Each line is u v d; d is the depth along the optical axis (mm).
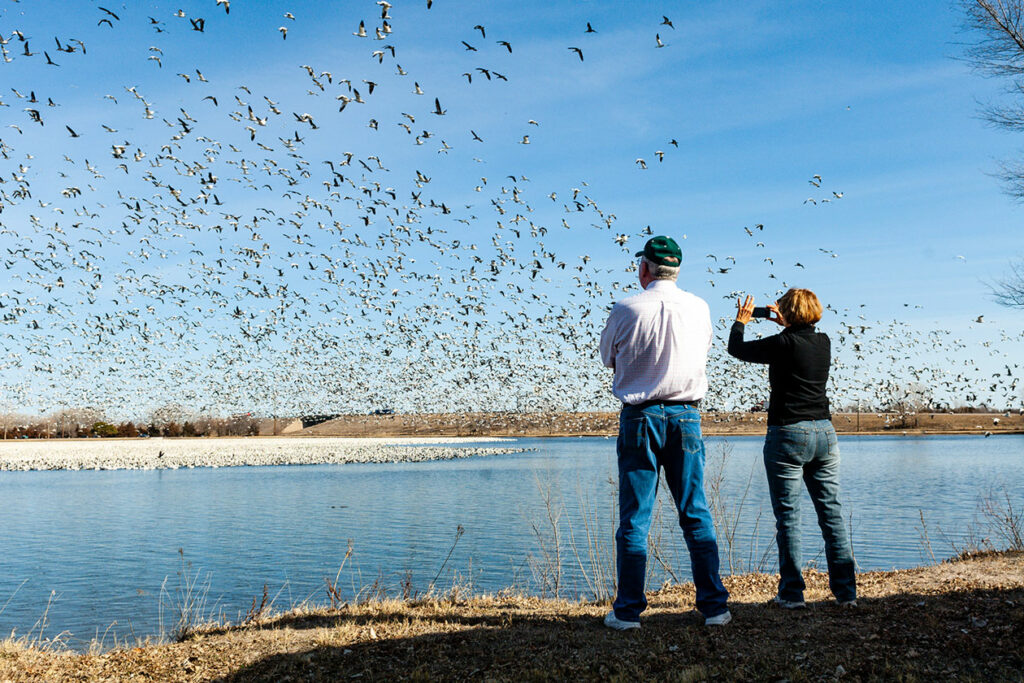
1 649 6039
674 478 5590
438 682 4875
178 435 97062
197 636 6637
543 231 18953
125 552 18016
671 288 5562
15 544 19328
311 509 26359
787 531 6012
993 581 6895
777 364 5910
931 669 4660
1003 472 38656
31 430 90875
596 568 9758
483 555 16234
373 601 7730
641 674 4734
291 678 5059
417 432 109875
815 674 4648
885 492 29016
